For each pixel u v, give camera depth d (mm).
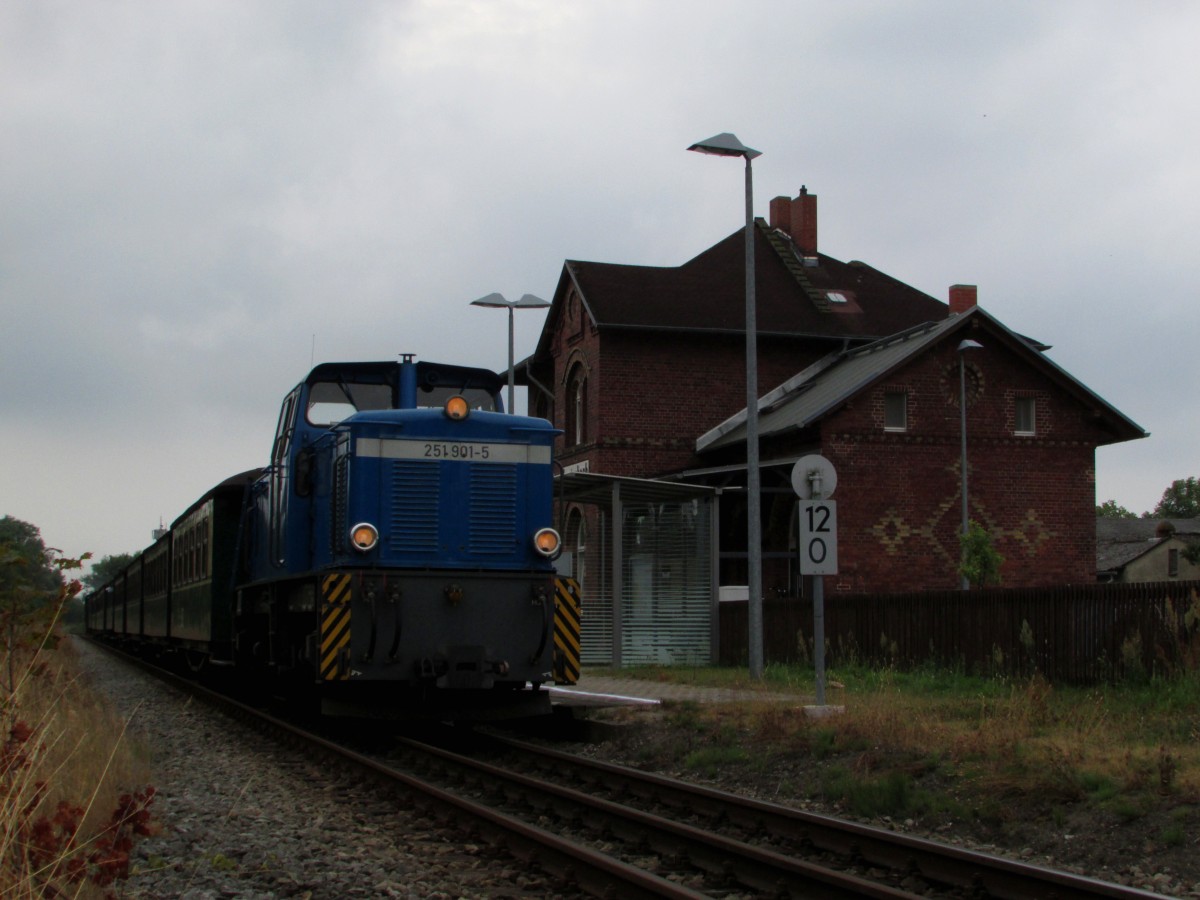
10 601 10984
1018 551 29688
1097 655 15828
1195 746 10234
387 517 13250
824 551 13906
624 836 8680
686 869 7781
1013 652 17359
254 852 8133
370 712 13250
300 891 7160
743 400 34125
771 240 38250
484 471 13656
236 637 18266
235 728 15562
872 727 11531
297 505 14789
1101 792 8656
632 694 17109
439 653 12945
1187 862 7434
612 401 33188
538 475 13891
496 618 13188
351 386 15086
